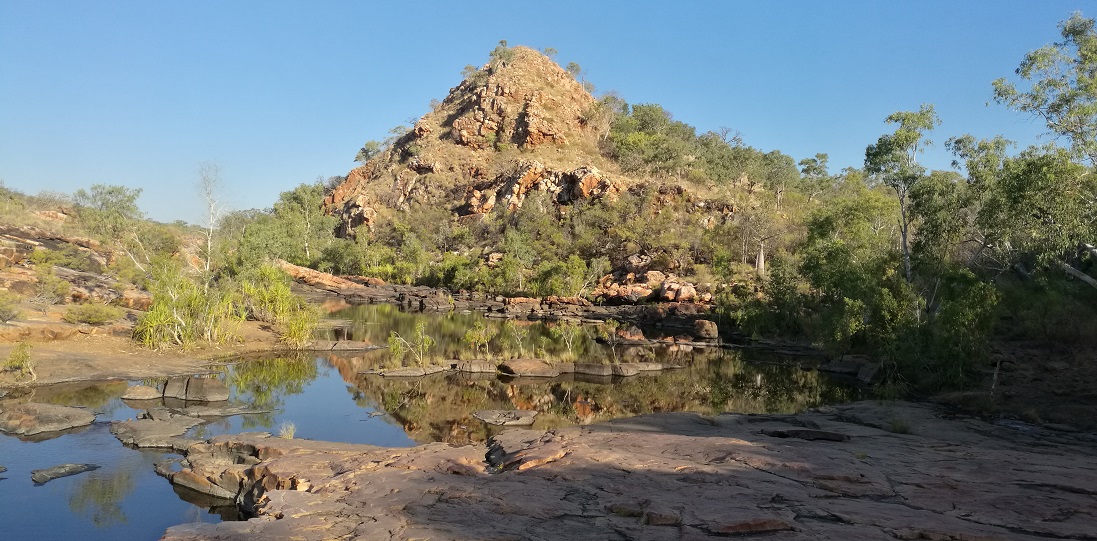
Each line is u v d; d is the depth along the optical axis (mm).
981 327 19766
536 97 117188
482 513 6926
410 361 24562
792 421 14289
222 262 44219
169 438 12516
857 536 6043
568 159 104438
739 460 9539
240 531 6359
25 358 17641
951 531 6152
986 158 24750
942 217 27031
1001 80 16797
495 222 81250
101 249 41531
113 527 8578
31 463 11117
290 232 81500
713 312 44312
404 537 6125
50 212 54031
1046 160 16078
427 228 91188
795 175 95688
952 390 18875
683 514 6707
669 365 25781
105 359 20344
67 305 26750
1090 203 16250
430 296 60344
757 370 25750
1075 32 16016
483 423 15469
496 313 50656
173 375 19719
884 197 35125
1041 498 7500
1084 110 15414
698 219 65875
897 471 9047
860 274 26641
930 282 28109
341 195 128750
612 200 74312
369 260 78312
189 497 9766
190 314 25375
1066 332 22250
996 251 27625
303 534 6262
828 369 25531
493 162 107438
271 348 25984
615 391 20484
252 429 14164
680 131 121312
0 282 26797
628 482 8250
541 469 9062
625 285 55438
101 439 12641
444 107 140000
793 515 6738
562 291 56156
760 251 55000
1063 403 15719
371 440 13703
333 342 27094
